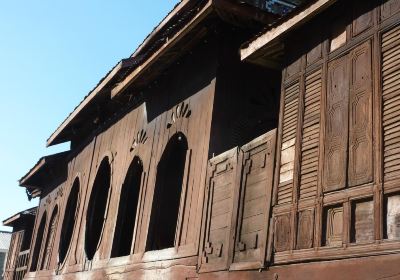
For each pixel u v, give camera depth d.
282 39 7.11
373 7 5.80
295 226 6.06
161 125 10.91
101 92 13.80
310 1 6.33
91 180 14.84
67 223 16.59
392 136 5.10
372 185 5.15
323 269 5.44
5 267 25.77
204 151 8.86
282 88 7.09
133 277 10.02
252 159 7.41
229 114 9.09
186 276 8.23
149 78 11.47
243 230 7.15
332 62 6.24
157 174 10.45
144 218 10.41
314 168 6.05
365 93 5.59
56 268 15.70
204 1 8.61
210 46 9.69
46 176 20.80
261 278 6.41
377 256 4.84
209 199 8.28
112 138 13.99
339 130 5.83
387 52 5.46
